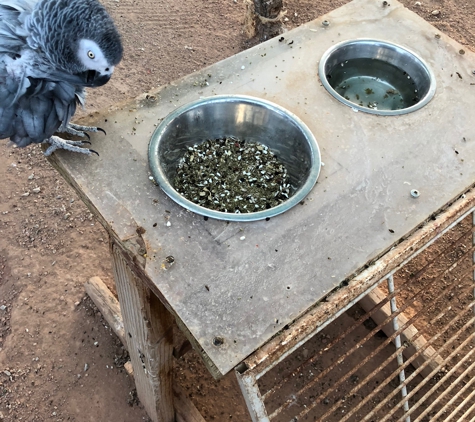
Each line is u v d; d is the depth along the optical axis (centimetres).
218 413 186
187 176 140
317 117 143
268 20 297
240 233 116
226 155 147
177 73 297
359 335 204
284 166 147
